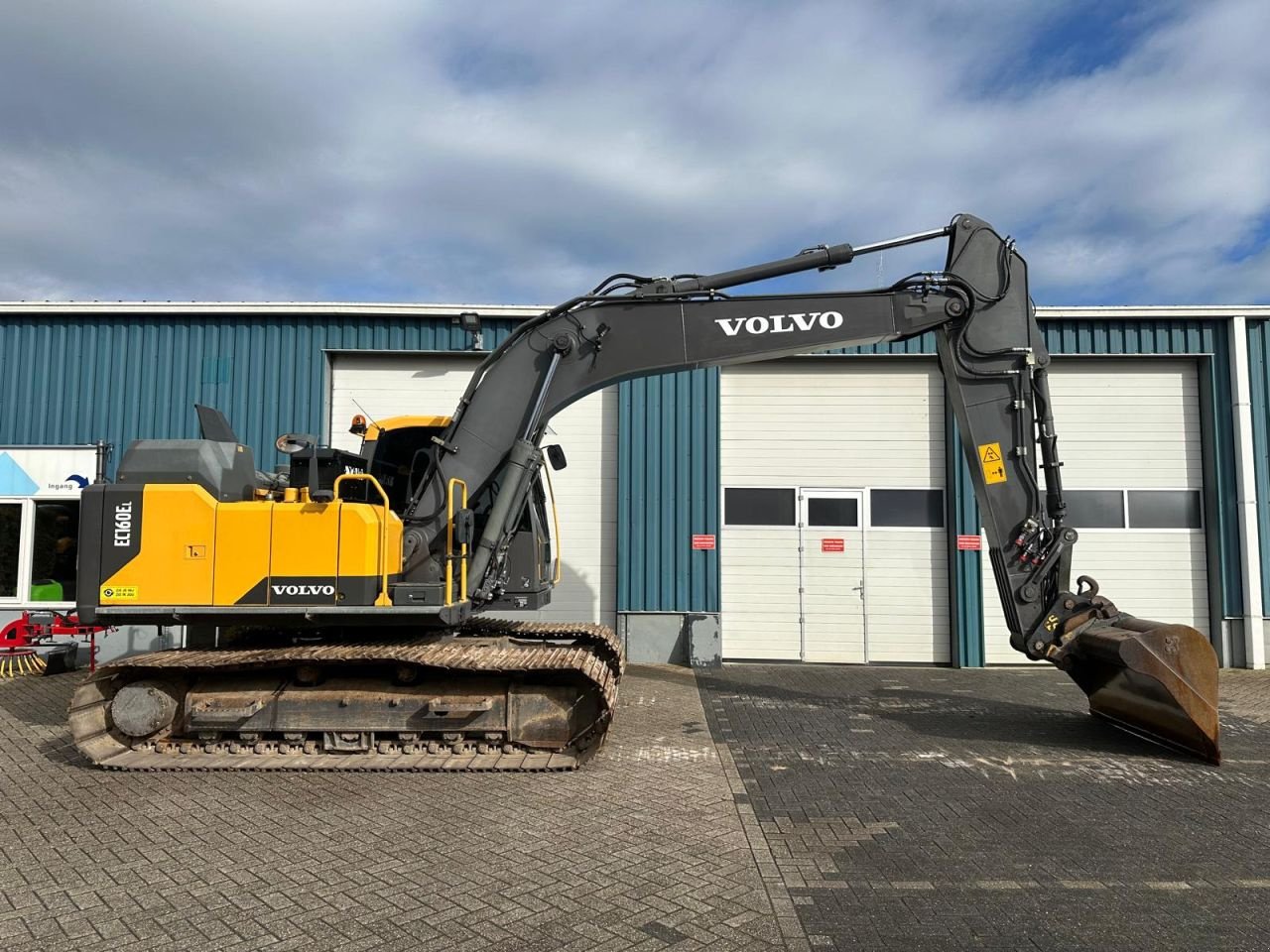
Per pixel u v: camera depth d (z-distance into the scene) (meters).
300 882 4.11
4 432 11.83
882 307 7.28
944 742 7.13
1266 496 11.88
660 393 12.18
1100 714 7.78
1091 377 12.40
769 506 12.34
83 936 3.54
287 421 11.92
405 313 12.00
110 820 5.07
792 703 8.95
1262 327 12.09
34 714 8.25
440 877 4.16
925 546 12.21
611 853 4.50
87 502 6.47
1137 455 12.30
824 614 12.16
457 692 6.53
